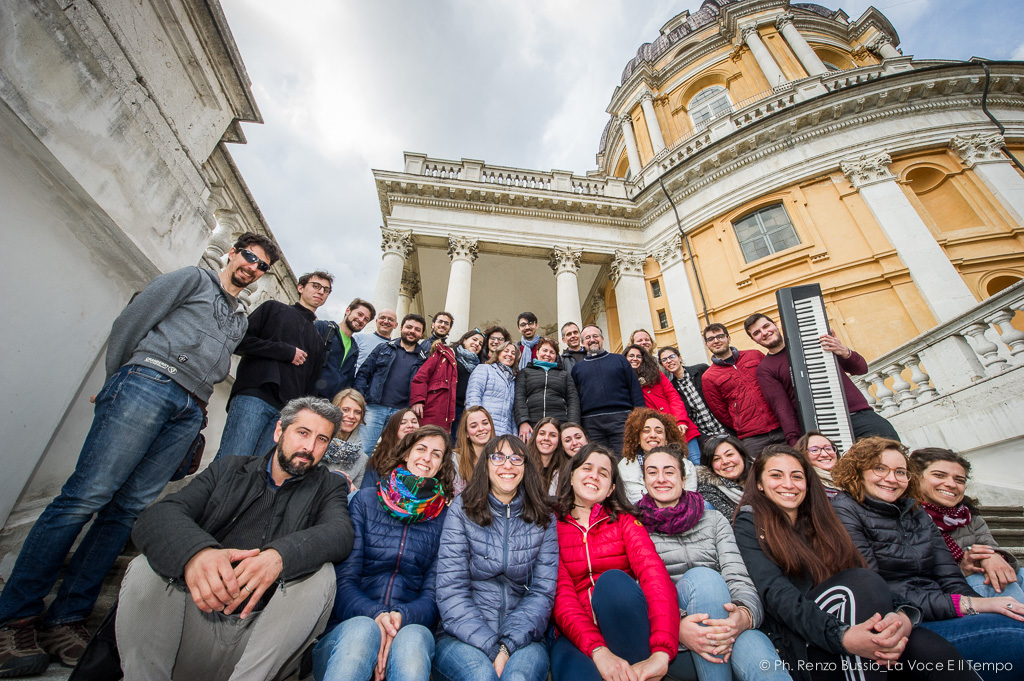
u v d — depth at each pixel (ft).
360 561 7.37
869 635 5.47
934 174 32.81
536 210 41.60
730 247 35.70
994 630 6.02
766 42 48.08
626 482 9.80
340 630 5.81
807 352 13.67
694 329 34.65
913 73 33.40
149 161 10.09
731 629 6.28
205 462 14.43
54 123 7.45
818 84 38.19
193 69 11.51
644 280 39.65
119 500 7.06
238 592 5.13
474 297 50.93
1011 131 32.55
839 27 51.39
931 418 17.15
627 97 55.77
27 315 7.65
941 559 7.62
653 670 5.73
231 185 14.71
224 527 6.40
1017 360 14.52
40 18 7.14
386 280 36.50
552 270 44.78
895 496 8.16
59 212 8.13
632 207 41.93
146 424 7.00
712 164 37.93
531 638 6.52
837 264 30.78
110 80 8.77
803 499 7.75
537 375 14.67
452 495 8.39
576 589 7.72
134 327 7.27
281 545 5.64
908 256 28.78
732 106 46.98
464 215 40.65
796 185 34.81
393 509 7.66
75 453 9.25
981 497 15.12
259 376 10.11
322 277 12.11
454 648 6.25
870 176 32.50
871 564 7.58
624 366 14.79
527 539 7.69
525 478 8.16
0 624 5.77
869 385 20.43
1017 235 28.55
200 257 12.73
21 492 7.74
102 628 5.47
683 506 8.22
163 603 5.35
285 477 6.82
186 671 5.88
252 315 10.86
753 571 7.29
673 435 10.64
